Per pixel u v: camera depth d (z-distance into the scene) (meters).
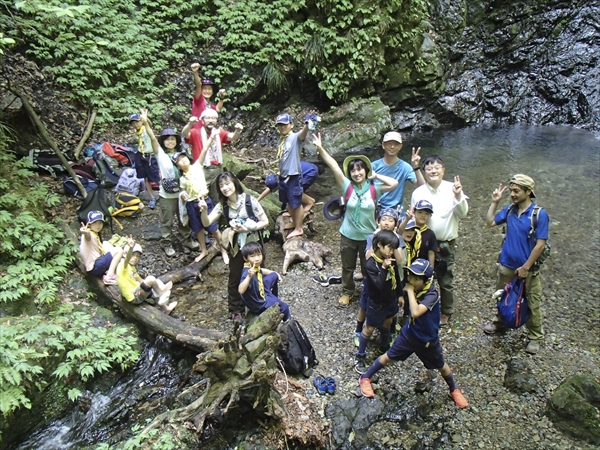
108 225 6.75
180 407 4.28
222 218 6.64
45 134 6.93
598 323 5.09
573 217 7.28
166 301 5.29
